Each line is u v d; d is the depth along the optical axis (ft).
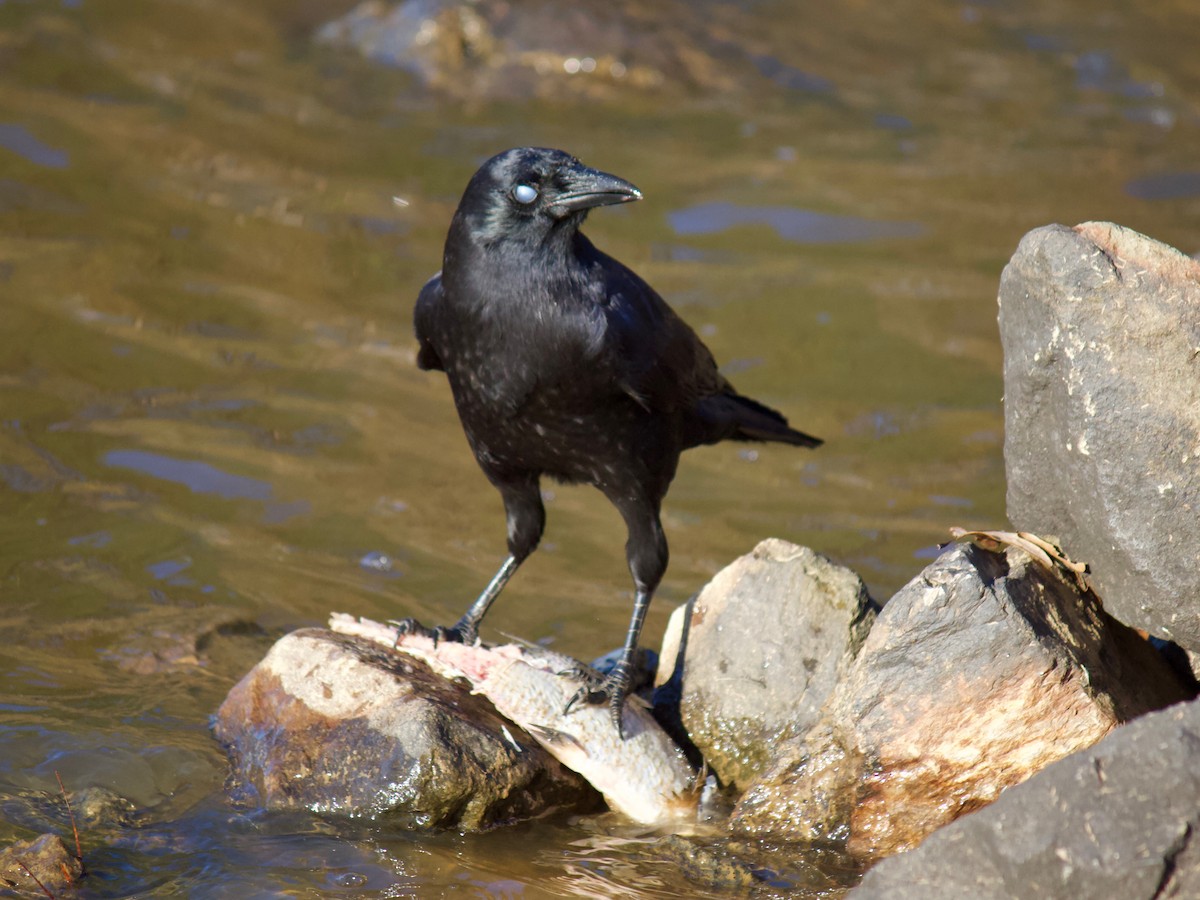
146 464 41.45
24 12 77.10
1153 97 79.00
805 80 78.84
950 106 77.20
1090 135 74.02
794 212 63.36
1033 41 86.63
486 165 27.96
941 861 20.17
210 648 33.06
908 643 25.67
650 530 30.94
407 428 45.27
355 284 54.70
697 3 84.23
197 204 59.77
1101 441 24.47
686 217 62.54
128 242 55.77
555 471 30.78
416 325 30.81
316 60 76.69
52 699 30.53
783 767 26.89
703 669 29.40
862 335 52.75
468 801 26.53
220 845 25.85
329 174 64.13
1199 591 24.38
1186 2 92.12
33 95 67.77
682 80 76.54
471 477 42.78
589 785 28.27
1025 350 25.96
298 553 37.78
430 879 25.02
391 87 74.18
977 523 40.52
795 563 29.48
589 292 28.32
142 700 30.66
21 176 60.08
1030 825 19.47
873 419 47.11
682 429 32.14
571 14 77.51
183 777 27.89
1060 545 26.99
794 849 26.05
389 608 35.42
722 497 42.55
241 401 45.73
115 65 72.74
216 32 78.48
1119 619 25.73
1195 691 27.78
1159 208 64.80
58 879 24.44
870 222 62.64
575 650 33.88
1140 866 18.52
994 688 25.09
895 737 25.71
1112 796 19.20
